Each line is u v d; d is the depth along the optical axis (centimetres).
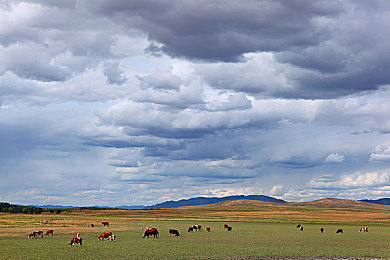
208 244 5859
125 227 10975
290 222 15588
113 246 5453
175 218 18875
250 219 18162
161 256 4416
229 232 9144
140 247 5331
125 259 4166
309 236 7912
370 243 6319
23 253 4609
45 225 11338
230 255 4584
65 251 4819
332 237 7688
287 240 6788
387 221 17288
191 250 5009
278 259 4353
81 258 4212
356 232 9656
